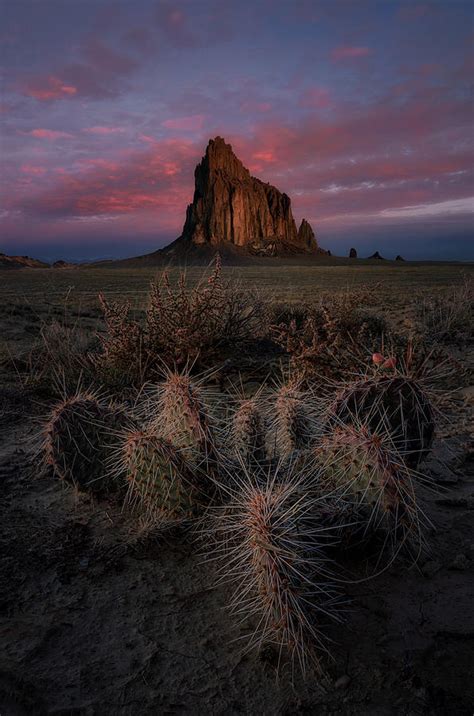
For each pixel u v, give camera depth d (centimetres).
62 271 6944
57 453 320
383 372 371
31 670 197
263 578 211
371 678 198
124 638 216
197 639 216
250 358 697
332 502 256
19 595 240
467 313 1107
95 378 575
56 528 297
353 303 921
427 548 276
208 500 278
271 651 209
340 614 231
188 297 662
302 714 183
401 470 257
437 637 219
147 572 260
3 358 682
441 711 185
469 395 571
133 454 278
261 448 320
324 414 325
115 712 181
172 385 297
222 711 183
